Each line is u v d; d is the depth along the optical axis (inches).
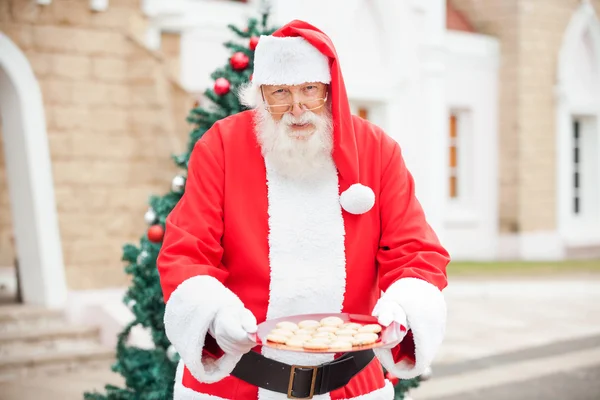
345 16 422.3
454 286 421.7
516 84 548.7
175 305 85.4
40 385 225.1
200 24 354.6
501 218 557.0
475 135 546.9
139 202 276.2
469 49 538.3
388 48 450.0
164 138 272.7
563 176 574.2
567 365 261.0
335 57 90.0
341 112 90.7
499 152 556.1
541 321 335.6
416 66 462.6
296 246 91.4
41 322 259.9
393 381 135.3
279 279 91.0
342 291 92.0
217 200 92.3
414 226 92.7
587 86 593.3
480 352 279.0
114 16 275.1
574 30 575.2
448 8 569.3
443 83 472.1
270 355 91.4
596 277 462.3
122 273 275.3
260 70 91.4
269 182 92.9
